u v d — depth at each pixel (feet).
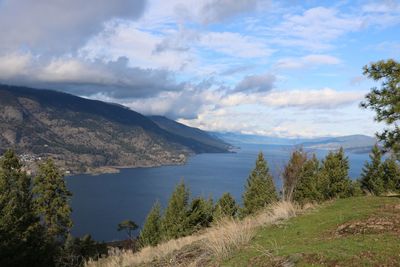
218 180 524.11
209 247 28.58
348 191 87.97
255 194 127.44
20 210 66.90
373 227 25.59
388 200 36.68
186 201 110.73
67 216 134.10
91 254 110.93
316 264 18.99
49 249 62.80
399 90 33.83
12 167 102.12
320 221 30.50
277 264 20.42
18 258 54.29
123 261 40.34
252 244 26.63
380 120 35.45
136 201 430.20
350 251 20.02
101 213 372.79
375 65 35.50
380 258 18.71
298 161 82.07
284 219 34.65
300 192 85.87
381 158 89.56
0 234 55.93
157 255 36.01
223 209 112.27
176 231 100.58
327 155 95.40
